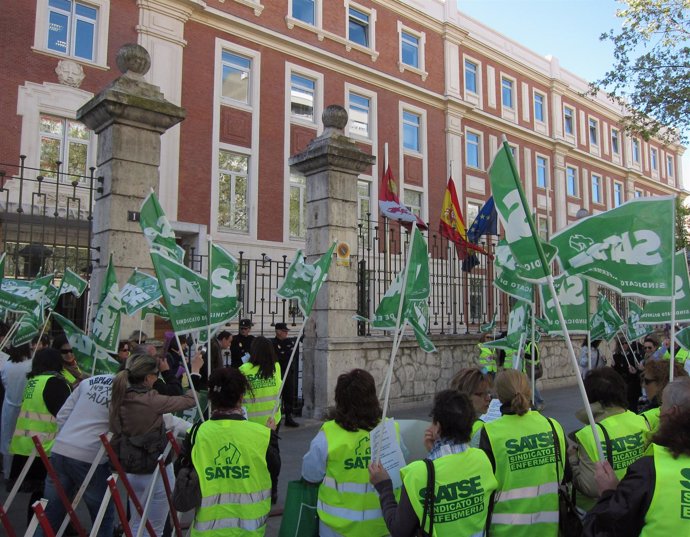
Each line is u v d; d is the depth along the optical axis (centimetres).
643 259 337
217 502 310
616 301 1527
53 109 1591
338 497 317
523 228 300
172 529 432
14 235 1304
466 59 2842
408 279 374
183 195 1833
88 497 412
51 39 1634
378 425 323
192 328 408
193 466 310
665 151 4353
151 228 459
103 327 498
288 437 836
